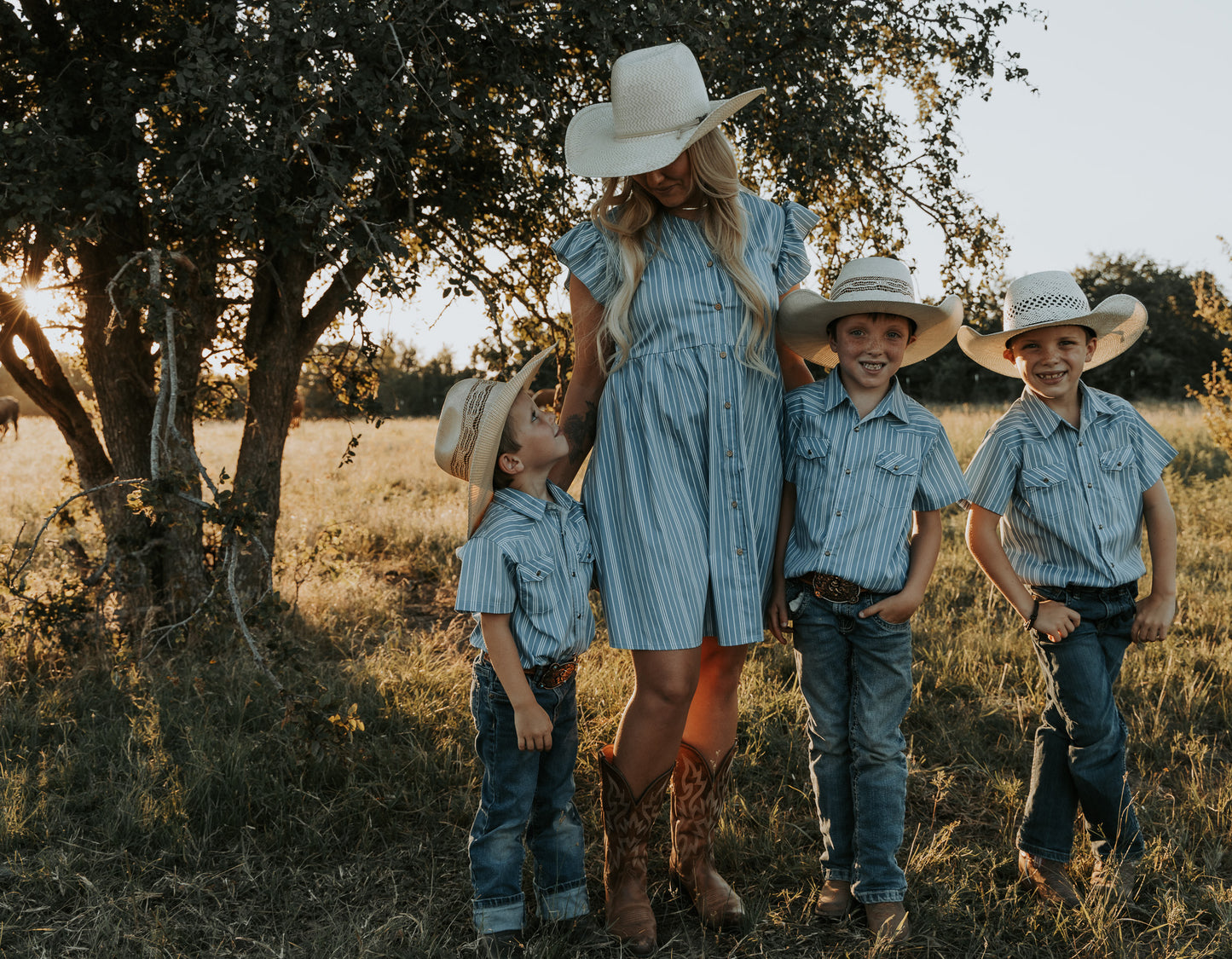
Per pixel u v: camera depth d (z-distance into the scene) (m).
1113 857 2.57
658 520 2.35
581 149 2.50
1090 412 2.61
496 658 2.28
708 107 2.37
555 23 3.71
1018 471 2.64
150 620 4.54
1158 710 3.88
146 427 5.04
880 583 2.43
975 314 5.40
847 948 2.40
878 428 2.49
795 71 4.34
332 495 10.09
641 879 2.48
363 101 3.45
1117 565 2.57
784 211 2.61
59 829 2.93
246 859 2.77
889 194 5.30
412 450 15.61
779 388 2.55
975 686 4.21
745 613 2.37
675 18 3.61
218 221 3.81
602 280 2.46
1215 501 8.75
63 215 3.86
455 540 7.86
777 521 2.55
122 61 4.15
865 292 2.43
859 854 2.49
